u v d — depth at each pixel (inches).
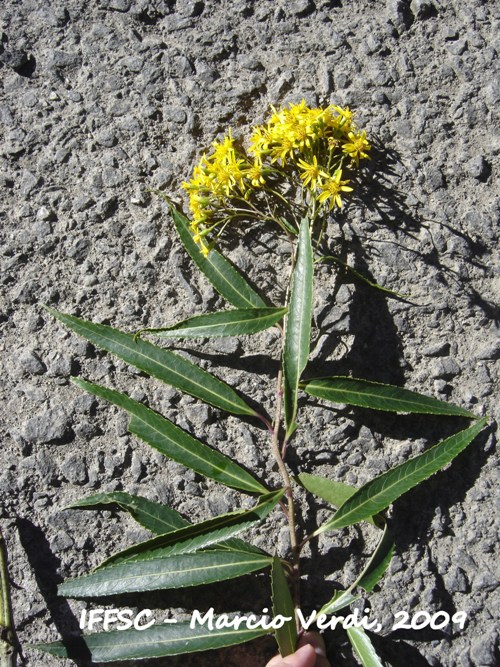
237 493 12.8
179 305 13.1
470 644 12.3
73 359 13.0
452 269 13.2
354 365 12.9
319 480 12.3
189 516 12.7
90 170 13.4
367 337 13.0
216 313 11.9
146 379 13.0
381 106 13.5
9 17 13.7
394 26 13.7
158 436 12.1
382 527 12.1
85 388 12.2
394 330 13.0
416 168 13.4
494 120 13.6
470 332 13.1
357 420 12.9
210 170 12.4
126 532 12.6
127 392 13.0
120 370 13.0
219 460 12.1
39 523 12.6
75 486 12.7
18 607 12.4
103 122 13.5
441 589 12.5
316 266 13.2
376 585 12.5
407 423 12.9
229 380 12.9
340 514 11.6
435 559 12.5
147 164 13.4
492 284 13.2
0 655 11.3
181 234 12.6
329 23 13.7
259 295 13.0
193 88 13.6
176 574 11.4
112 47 13.7
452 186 13.4
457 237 13.2
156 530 12.1
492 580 12.5
